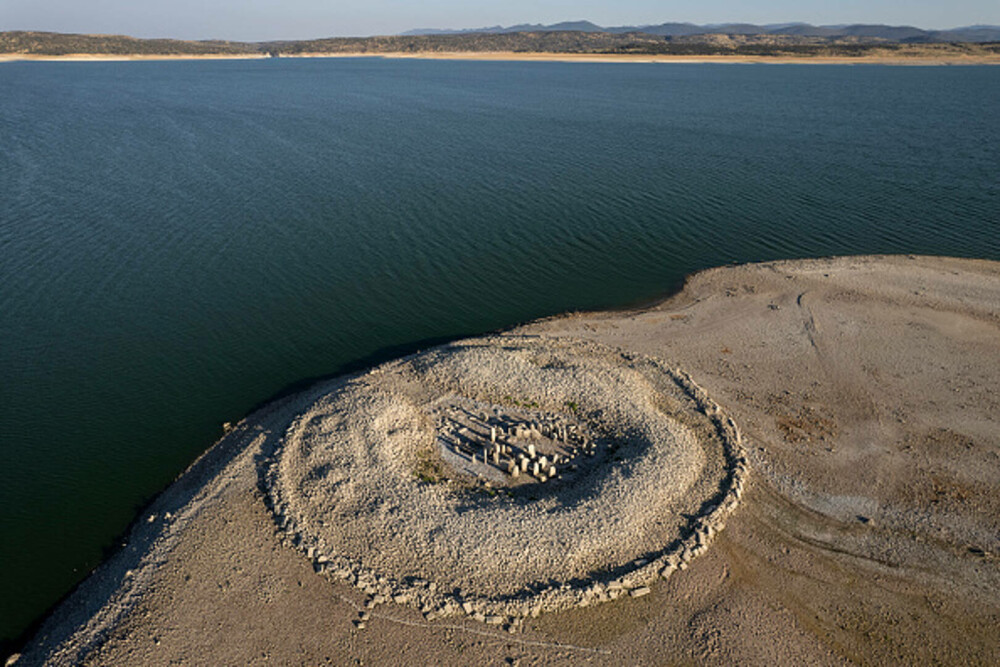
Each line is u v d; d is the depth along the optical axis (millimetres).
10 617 27078
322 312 52875
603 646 25531
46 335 47969
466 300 55469
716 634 26172
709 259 64062
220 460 35406
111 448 36875
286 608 26438
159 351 46625
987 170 95250
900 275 59875
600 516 30922
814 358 46375
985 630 26562
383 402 38375
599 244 67562
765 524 31625
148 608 26188
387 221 72625
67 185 82938
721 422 38625
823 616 27094
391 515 30516
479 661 24766
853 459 36188
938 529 31453
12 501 32906
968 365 45469
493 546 29141
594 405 39406
